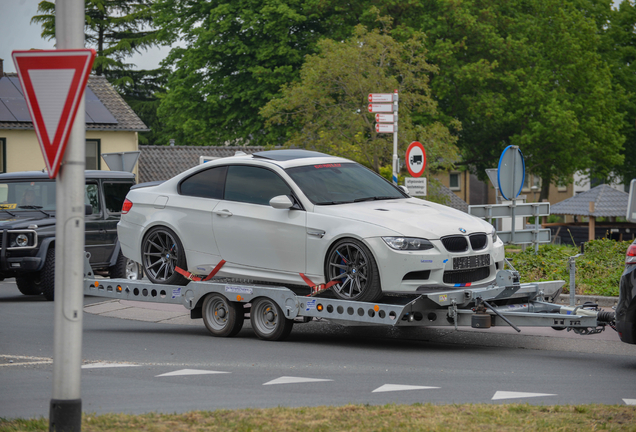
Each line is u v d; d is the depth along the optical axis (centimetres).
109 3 7531
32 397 880
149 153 5188
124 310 1666
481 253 1171
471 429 691
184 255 1337
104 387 924
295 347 1209
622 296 1006
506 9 5872
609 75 5950
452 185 8162
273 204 1186
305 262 1195
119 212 2016
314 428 698
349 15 5525
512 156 1994
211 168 1335
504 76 5606
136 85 7575
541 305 1207
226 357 1127
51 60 604
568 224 4569
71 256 627
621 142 5828
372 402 831
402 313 1093
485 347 1213
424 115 5431
